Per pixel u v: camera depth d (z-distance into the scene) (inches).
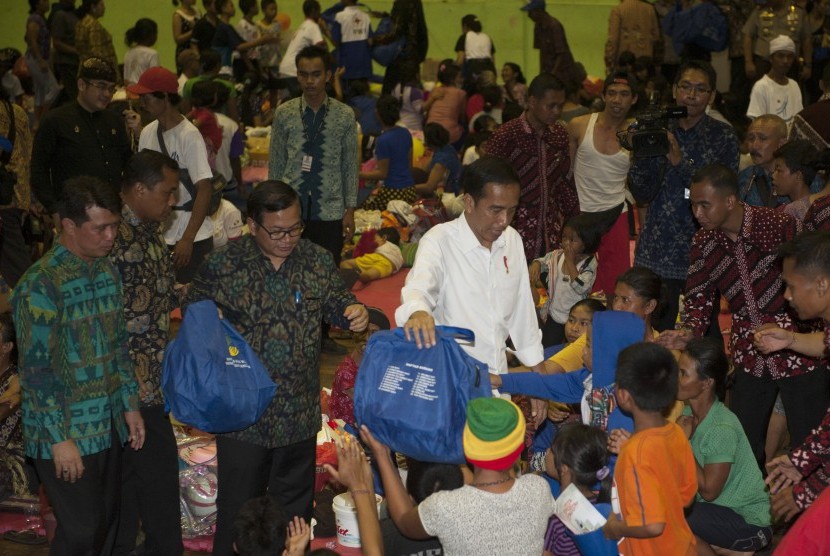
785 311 180.2
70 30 508.1
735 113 476.7
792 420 183.2
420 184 402.6
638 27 533.0
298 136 264.5
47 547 182.9
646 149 205.5
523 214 236.7
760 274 179.6
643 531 124.6
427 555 131.4
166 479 162.2
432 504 115.7
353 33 528.4
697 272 185.9
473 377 129.8
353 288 336.5
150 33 481.7
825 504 109.5
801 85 510.9
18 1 669.9
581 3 660.1
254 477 146.4
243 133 442.0
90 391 143.5
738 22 514.6
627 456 127.0
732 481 159.2
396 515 124.9
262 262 144.9
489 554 114.1
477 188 141.5
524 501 115.3
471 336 134.4
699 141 216.1
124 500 164.9
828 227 175.6
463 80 572.1
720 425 155.7
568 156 236.5
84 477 143.7
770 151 228.4
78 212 138.1
